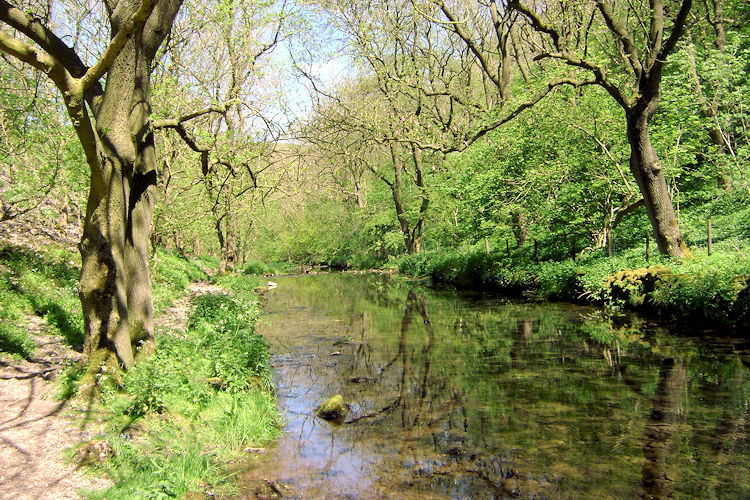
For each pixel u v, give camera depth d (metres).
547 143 19.36
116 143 7.44
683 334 11.68
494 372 9.92
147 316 8.27
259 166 12.39
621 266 16.02
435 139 20.83
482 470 5.89
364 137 20.52
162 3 7.91
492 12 23.17
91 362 7.32
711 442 6.16
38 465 5.20
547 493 5.26
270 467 6.16
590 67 14.48
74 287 12.05
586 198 18.95
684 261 13.99
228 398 7.73
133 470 5.38
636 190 17.47
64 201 16.12
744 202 18.16
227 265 31.48
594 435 6.61
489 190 21.72
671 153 17.52
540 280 19.52
